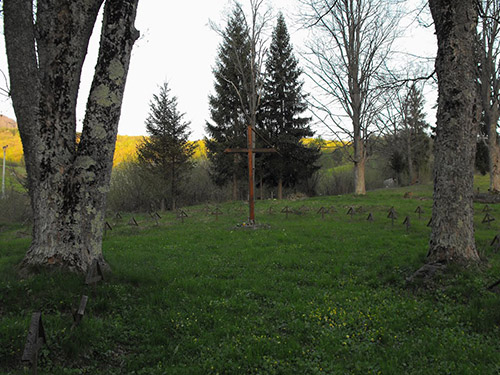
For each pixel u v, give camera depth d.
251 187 18.06
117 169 43.78
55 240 6.66
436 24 8.54
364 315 5.96
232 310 6.28
